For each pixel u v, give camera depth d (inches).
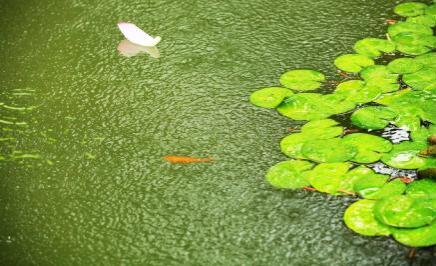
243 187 78.9
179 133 88.2
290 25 109.6
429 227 70.2
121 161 84.1
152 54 104.8
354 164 80.0
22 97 96.0
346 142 83.1
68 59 104.2
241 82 97.0
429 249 69.1
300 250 70.4
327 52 102.2
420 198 73.9
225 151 84.7
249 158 83.3
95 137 88.4
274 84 96.0
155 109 92.8
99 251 71.6
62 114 92.7
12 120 91.7
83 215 76.4
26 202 78.6
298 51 102.9
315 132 85.3
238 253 70.4
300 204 75.9
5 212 77.2
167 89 96.7
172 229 73.9
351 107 89.3
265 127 88.0
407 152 80.9
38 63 103.3
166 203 77.4
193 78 98.7
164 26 111.8
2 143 87.7
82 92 96.9
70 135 88.8
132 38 107.0
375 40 103.8
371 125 86.0
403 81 93.7
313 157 81.0
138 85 97.9
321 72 97.7
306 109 90.0
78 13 116.3
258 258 69.7
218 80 97.8
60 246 72.5
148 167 82.9
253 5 116.0
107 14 115.8
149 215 75.9
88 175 82.2
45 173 82.8
